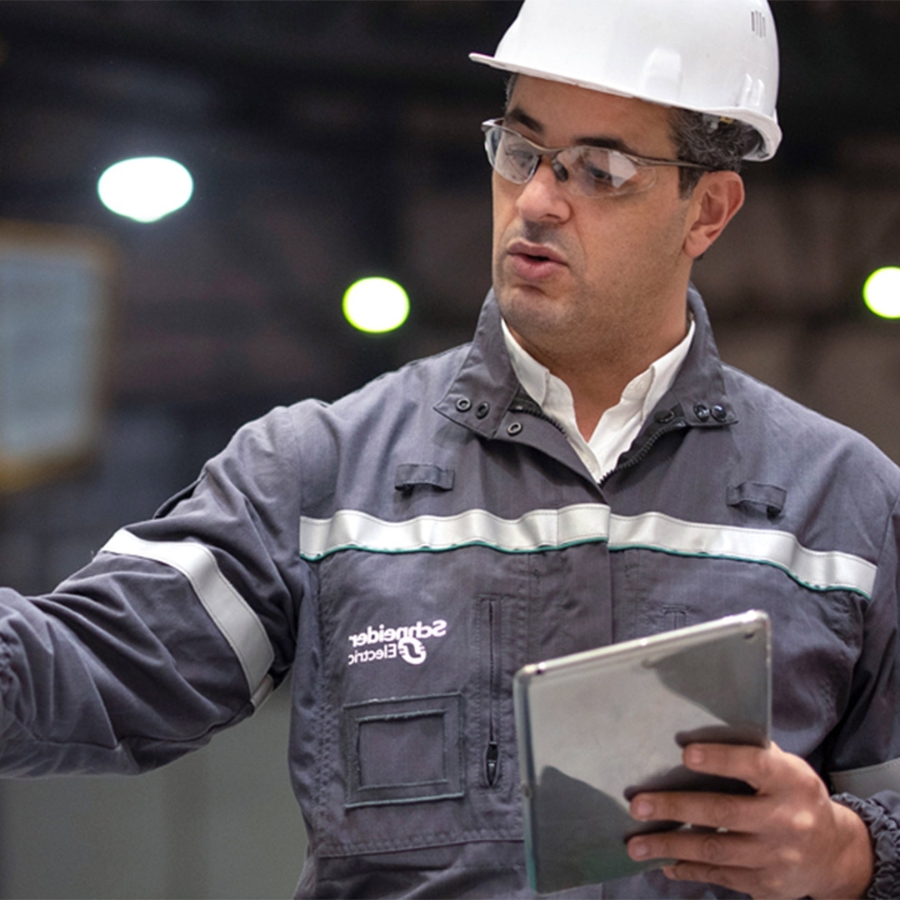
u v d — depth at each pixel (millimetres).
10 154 7230
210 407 7945
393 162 7926
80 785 6184
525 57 1864
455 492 1874
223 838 6195
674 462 1897
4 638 1635
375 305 6945
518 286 1834
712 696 1420
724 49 1890
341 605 1830
